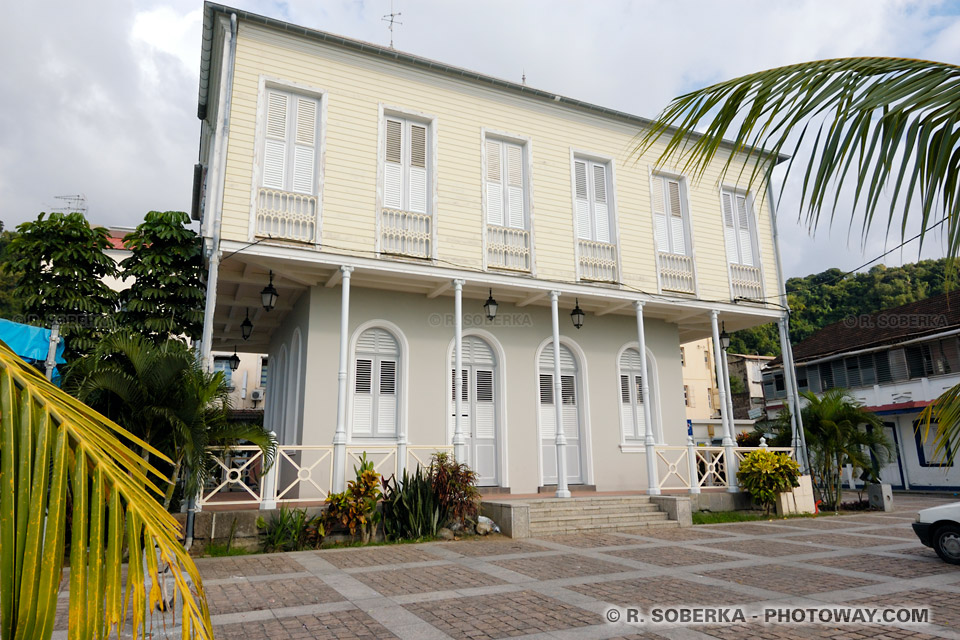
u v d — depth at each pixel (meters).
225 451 9.45
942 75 2.54
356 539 9.98
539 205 13.77
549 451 14.26
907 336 22.58
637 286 14.44
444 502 10.61
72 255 11.18
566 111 14.59
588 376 14.92
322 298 12.62
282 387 14.73
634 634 5.12
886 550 9.13
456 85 13.42
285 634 5.13
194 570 1.58
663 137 15.55
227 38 11.27
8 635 1.21
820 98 2.72
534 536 10.63
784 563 8.12
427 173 12.96
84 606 1.29
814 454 15.53
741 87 3.01
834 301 27.44
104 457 1.49
